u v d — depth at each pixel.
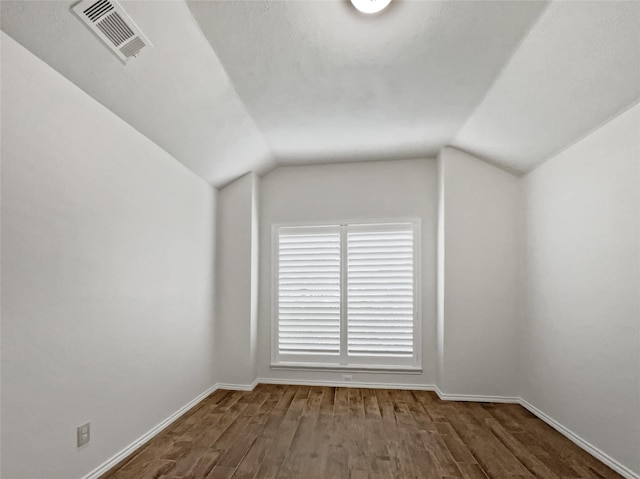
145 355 2.34
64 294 1.69
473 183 3.30
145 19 1.60
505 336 3.20
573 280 2.42
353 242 3.70
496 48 1.91
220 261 3.59
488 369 3.20
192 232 3.04
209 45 1.89
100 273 1.93
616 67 1.74
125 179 2.15
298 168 3.84
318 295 3.71
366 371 3.56
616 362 2.00
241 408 2.94
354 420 2.70
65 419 1.68
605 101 1.97
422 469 2.01
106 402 1.96
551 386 2.66
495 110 2.52
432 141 3.23
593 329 2.20
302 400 3.15
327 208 3.77
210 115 2.48
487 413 2.88
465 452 2.21
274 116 2.73
